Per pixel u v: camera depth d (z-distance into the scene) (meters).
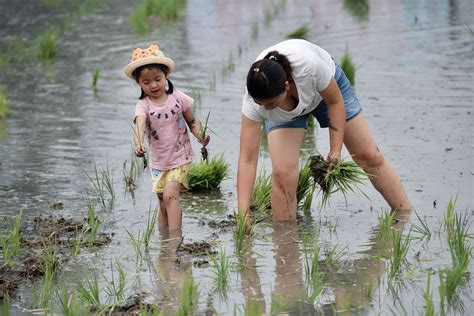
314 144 18.14
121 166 17.12
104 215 14.41
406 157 16.75
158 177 13.77
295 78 12.19
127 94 23.38
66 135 19.52
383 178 13.95
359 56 26.27
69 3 40.75
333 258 12.17
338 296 10.89
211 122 19.92
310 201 14.34
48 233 13.54
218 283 11.39
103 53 28.88
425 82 22.88
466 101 20.86
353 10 34.91
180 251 12.67
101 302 10.94
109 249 12.84
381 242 12.75
